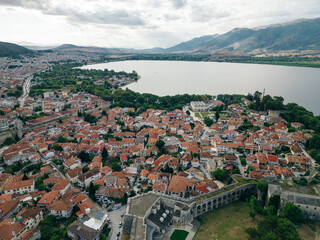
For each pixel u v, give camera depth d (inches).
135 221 4448.8
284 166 6855.3
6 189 5816.9
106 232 4658.0
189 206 4877.0
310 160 6993.1
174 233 4576.8
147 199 5177.2
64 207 5206.7
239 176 6240.2
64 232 4616.1
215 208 5334.6
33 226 4864.7
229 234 4532.5
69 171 6756.9
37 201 5565.9
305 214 4552.2
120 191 5851.4
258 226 4421.8
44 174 6761.8
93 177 6584.6
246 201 5290.4
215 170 6894.7
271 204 4913.9
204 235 4537.4
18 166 7106.3
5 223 4571.9
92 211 5295.3
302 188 5403.5
